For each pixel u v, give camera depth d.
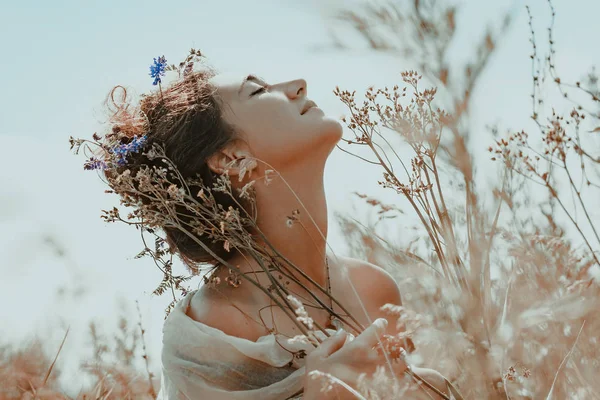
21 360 2.77
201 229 2.05
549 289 1.69
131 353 2.77
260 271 2.07
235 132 2.26
